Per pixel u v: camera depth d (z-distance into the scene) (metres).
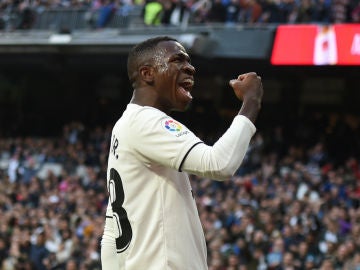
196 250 4.35
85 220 19.42
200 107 30.44
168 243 4.26
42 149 28.12
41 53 28.67
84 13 28.84
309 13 23.66
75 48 27.69
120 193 4.40
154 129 4.25
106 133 27.55
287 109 29.53
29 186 24.30
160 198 4.30
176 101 4.44
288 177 20.58
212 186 21.06
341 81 28.94
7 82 33.44
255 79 4.35
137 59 4.48
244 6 25.11
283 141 24.91
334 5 23.34
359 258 15.01
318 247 16.34
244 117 4.21
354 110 28.75
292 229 16.73
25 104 33.28
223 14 25.47
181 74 4.42
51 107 32.88
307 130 26.22
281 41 23.19
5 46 28.94
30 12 29.58
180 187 4.36
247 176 21.50
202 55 24.50
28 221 20.12
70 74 31.56
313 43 22.58
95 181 23.52
